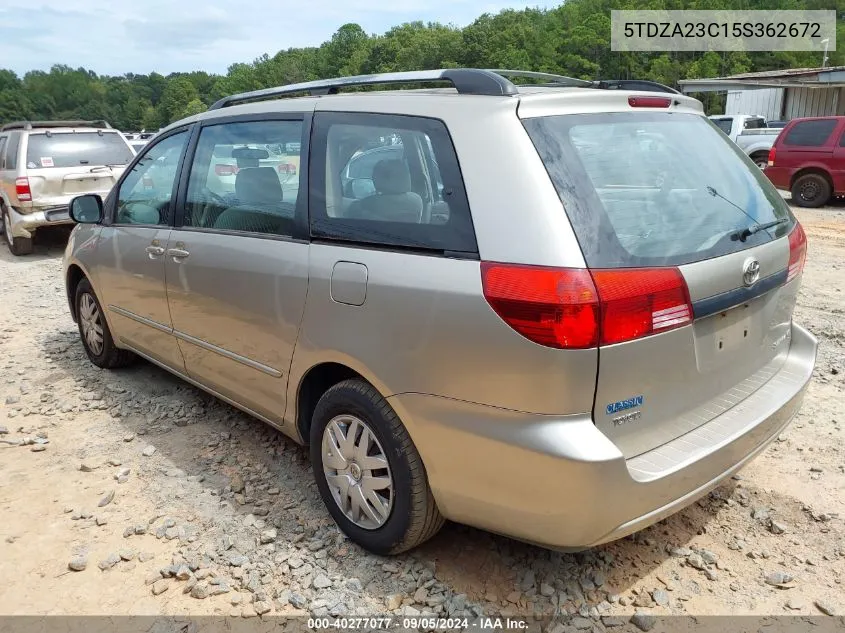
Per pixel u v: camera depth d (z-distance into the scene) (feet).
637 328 7.11
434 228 7.95
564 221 7.12
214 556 9.30
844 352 16.66
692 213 8.21
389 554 9.11
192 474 11.50
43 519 10.27
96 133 34.88
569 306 6.81
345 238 8.91
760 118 71.82
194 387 15.24
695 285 7.55
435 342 7.66
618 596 8.50
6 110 535.19
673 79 236.84
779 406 8.81
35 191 31.96
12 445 12.59
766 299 9.09
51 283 27.07
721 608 8.30
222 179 11.30
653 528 9.86
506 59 305.32
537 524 7.38
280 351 9.87
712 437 8.02
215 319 11.15
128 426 13.34
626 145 8.20
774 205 9.75
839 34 238.48
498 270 7.23
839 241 31.91
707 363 8.12
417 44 383.24
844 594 8.51
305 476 11.38
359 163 8.99
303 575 8.91
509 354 7.11
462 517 8.13
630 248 7.28
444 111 8.25
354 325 8.57
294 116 10.20
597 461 6.86
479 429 7.43
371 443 8.89
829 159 42.68
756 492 10.70
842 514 10.09
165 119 531.91
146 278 12.88
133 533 9.83
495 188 7.52
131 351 15.52
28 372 16.33
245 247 10.39
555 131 7.71
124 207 14.19
